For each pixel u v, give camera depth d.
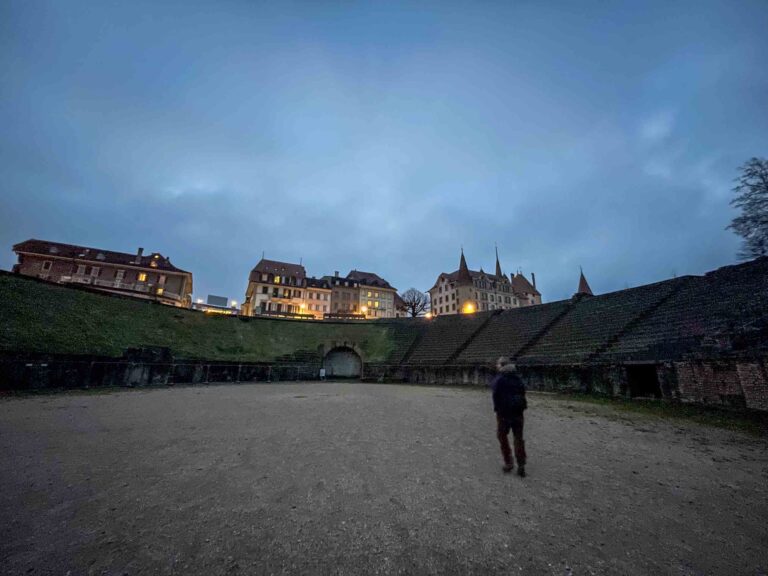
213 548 4.00
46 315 22.98
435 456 7.80
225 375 29.05
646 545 4.18
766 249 25.98
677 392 15.88
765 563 3.80
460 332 37.34
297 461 7.30
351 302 91.19
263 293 79.44
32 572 3.46
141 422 11.05
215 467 6.85
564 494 5.73
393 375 33.88
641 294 26.17
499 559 3.85
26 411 12.48
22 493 5.41
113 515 4.77
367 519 4.77
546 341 27.31
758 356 13.39
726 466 7.29
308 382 32.75
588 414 13.77
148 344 26.73
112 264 61.59
